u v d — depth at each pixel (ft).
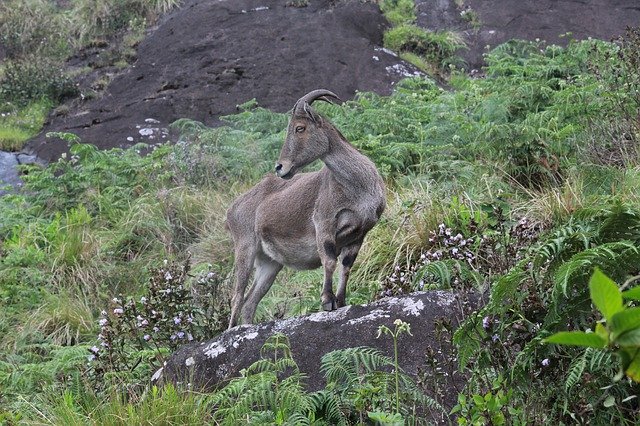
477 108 93.09
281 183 60.49
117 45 148.05
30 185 99.14
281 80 124.36
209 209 91.45
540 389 37.81
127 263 85.40
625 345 13.09
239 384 43.65
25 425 47.50
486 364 39.01
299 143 52.49
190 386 46.78
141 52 141.18
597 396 36.76
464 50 134.00
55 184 98.78
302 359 47.09
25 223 94.38
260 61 128.57
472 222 51.21
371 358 43.55
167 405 44.42
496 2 139.54
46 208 97.81
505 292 38.58
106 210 94.68
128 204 95.20
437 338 40.01
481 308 43.91
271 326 49.52
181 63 133.90
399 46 134.72
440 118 92.79
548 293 40.57
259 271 62.64
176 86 128.47
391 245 69.10
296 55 128.57
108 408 46.06
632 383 36.50
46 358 70.79
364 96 111.34
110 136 117.70
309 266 58.54
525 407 37.22
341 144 53.31
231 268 79.77
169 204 92.58
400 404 40.83
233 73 127.13
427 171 84.23
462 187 76.07
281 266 62.75
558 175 77.71
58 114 131.44
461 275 48.62
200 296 65.00
